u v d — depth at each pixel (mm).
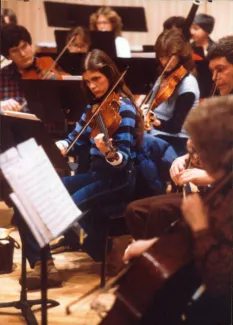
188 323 1934
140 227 3004
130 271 2062
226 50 2918
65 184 3400
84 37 5043
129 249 2191
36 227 2174
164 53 4125
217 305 1899
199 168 2873
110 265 3518
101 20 5477
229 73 2951
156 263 2002
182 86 4043
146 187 3377
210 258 1854
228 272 1853
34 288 3248
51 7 5719
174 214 2805
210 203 1892
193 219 1887
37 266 3275
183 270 1960
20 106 4164
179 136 4008
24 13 7051
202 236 1862
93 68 3285
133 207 3020
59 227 2227
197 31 5664
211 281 1866
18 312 2963
